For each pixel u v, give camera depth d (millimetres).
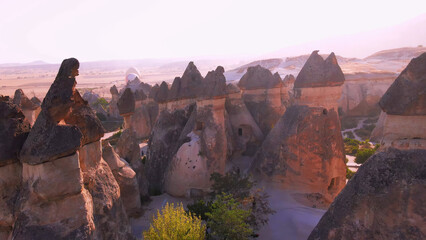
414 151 8773
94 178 11180
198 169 19875
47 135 8859
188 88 24266
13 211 9414
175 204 19344
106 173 11961
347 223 9367
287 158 17922
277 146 18531
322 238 9883
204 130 20188
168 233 11203
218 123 20094
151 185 23094
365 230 9047
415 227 8375
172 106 24312
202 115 20438
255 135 23047
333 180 18328
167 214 11820
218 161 19969
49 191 8875
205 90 20062
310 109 17469
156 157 23797
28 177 9148
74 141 9156
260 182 19062
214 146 19812
